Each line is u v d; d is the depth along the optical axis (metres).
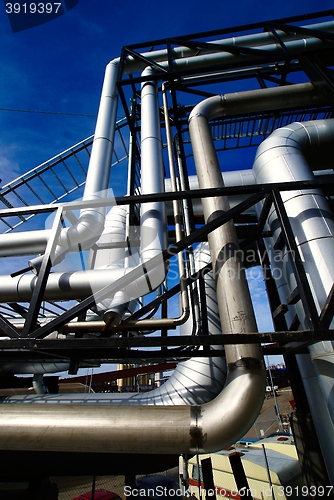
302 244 2.73
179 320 2.84
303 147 3.48
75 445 1.98
